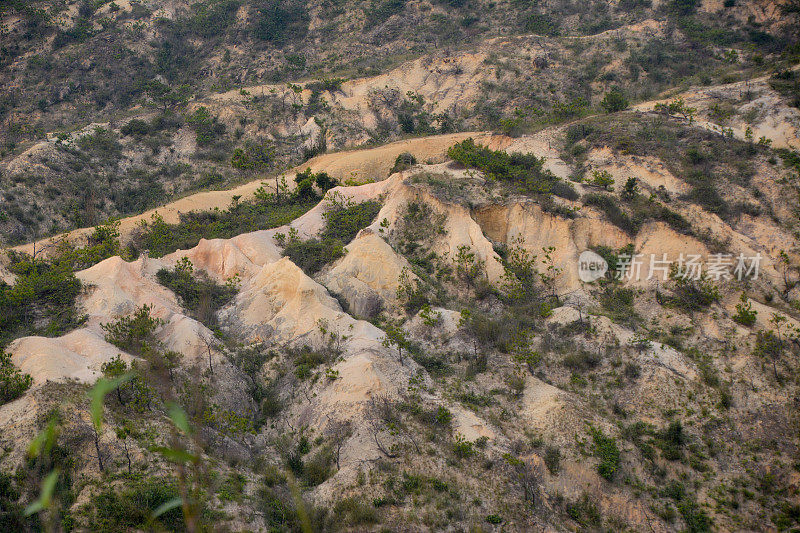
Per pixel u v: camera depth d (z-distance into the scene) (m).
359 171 79.75
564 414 37.62
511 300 50.47
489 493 32.19
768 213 55.00
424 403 37.75
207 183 89.31
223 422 36.22
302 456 35.56
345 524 29.86
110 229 66.38
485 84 105.38
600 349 43.47
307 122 102.12
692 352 43.56
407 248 56.84
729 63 104.44
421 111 104.62
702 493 34.47
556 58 109.62
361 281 51.19
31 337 39.34
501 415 38.50
